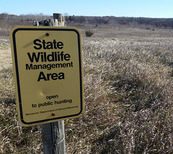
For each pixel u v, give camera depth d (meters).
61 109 1.64
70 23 76.50
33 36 1.45
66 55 1.58
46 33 1.48
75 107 1.70
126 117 3.38
